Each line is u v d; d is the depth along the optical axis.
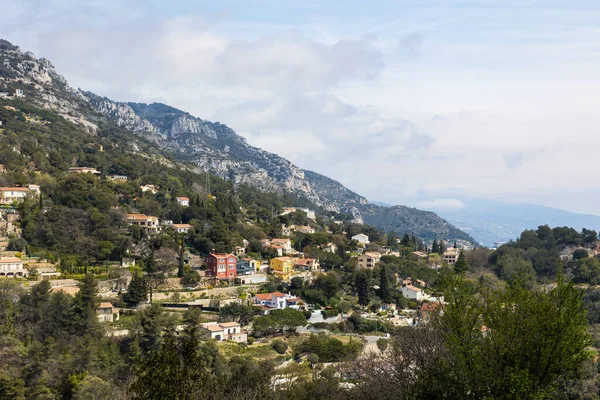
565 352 32.47
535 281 150.12
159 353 38.59
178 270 144.50
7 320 90.69
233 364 92.00
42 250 134.12
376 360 63.44
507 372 32.00
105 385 76.31
